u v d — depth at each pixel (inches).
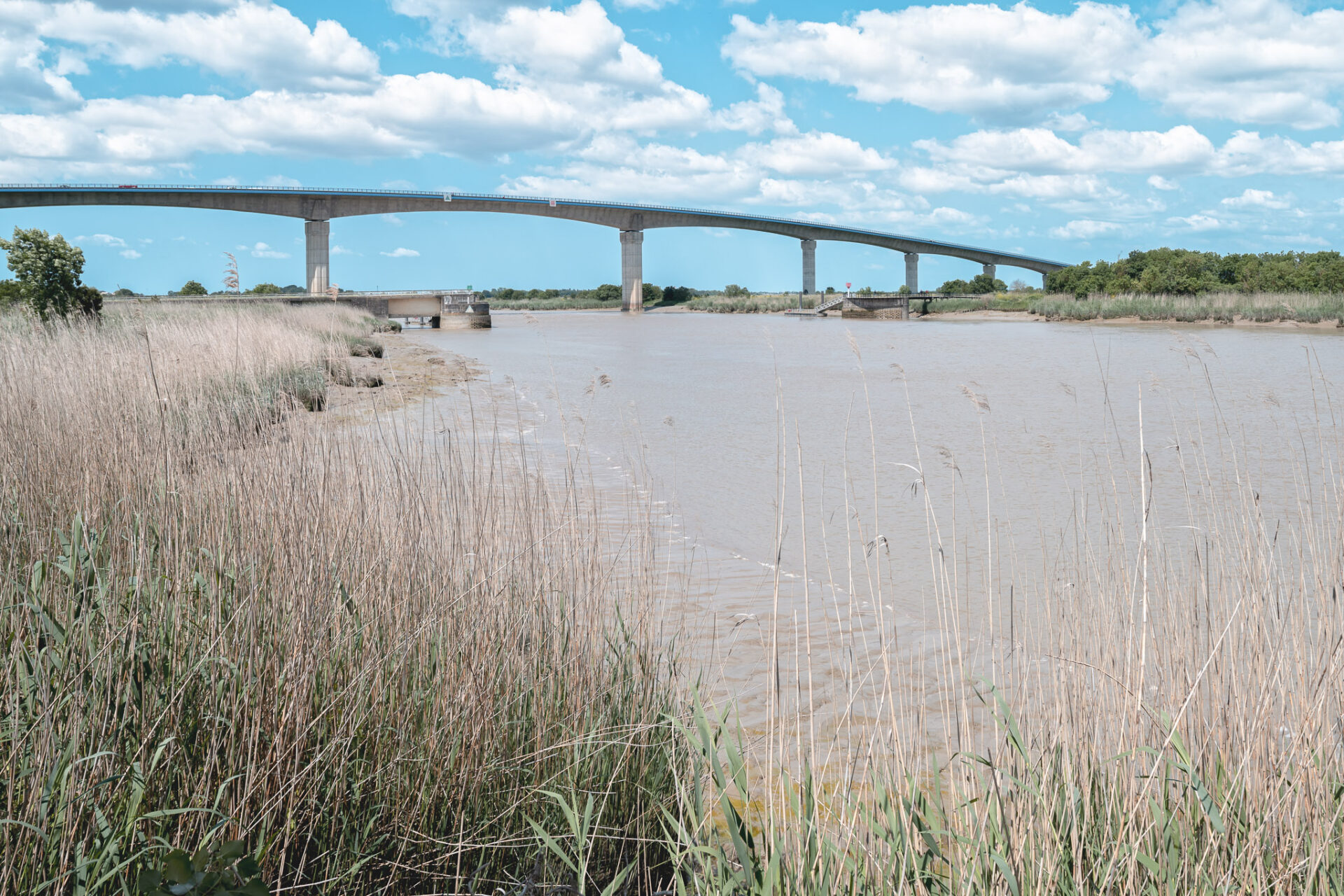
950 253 6796.3
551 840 136.0
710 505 448.8
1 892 106.1
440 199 4938.5
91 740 123.3
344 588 170.1
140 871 116.5
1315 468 499.2
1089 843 132.0
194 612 160.1
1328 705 146.1
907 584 324.8
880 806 139.6
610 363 1430.9
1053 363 1358.3
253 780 126.7
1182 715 139.9
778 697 153.4
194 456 231.9
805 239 6515.8
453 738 148.3
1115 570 219.0
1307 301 2490.2
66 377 355.6
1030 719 180.5
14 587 152.3
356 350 1236.5
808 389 1021.2
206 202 4227.4
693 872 128.9
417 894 136.8
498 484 311.4
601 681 175.9
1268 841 131.4
